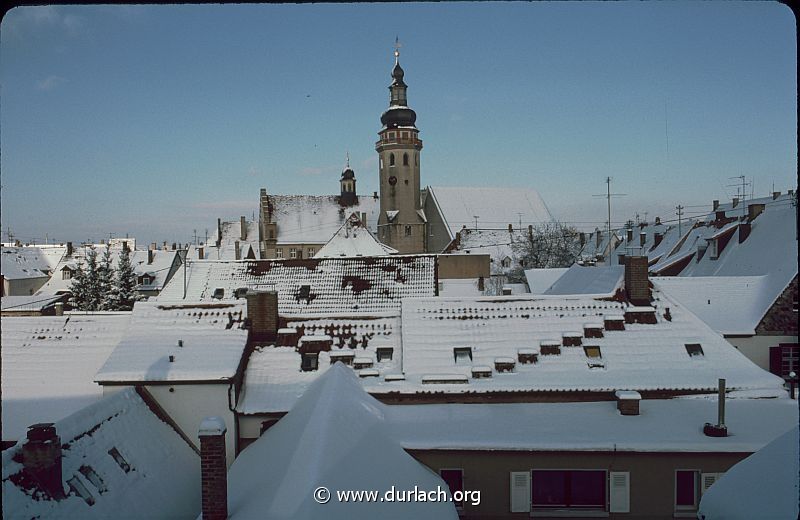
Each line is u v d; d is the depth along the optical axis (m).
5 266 89.62
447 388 22.50
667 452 16.45
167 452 18.66
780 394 21.52
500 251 78.00
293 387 23.11
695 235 58.03
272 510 11.36
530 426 18.34
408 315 26.27
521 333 25.20
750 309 33.09
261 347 25.11
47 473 12.89
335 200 101.88
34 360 23.92
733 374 22.89
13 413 21.66
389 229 90.94
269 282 41.53
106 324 25.59
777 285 32.69
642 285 26.27
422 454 16.88
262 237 97.31
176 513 16.05
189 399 21.36
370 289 39.94
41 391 22.69
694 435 17.30
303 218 98.69
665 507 16.61
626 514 16.75
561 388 22.33
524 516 16.91
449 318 26.02
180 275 44.28
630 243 83.00
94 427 16.62
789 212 39.28
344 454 13.70
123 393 19.81
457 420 19.08
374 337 25.92
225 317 25.83
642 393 22.08
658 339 24.59
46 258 101.12
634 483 16.70
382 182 92.81
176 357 22.45
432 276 40.19
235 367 21.77
